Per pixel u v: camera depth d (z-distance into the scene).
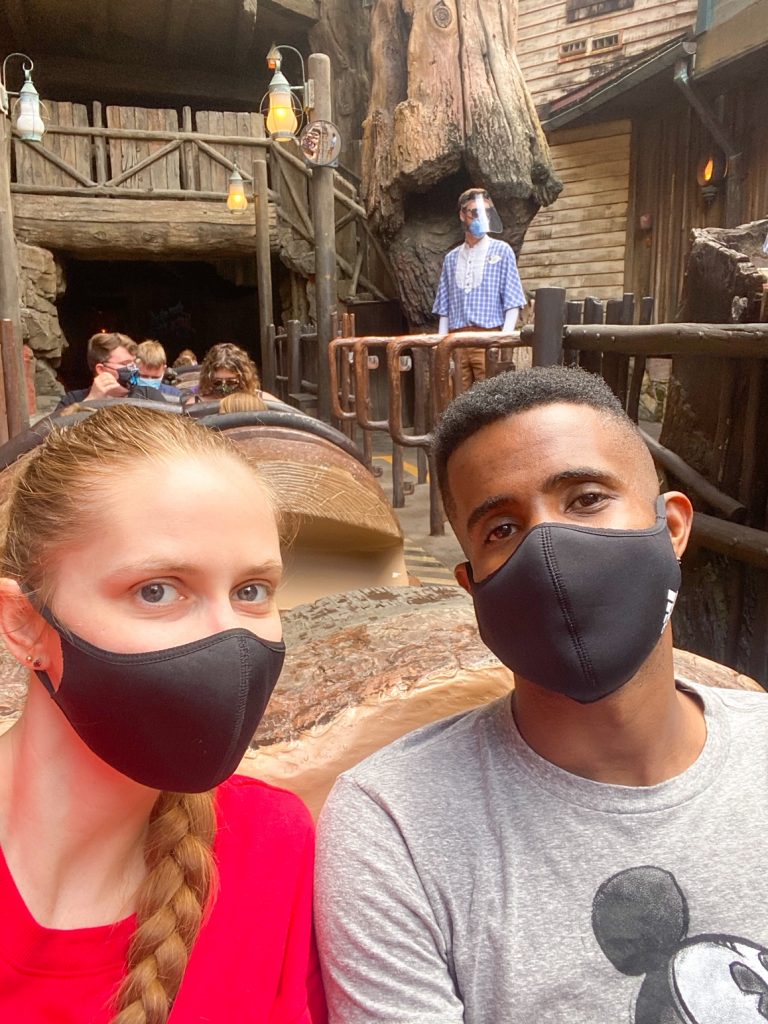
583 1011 0.93
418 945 0.99
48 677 0.80
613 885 0.98
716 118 9.45
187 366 8.92
